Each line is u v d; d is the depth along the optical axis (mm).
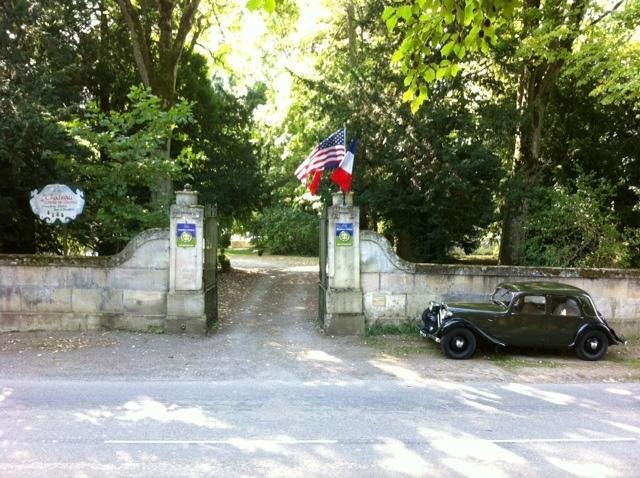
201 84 24641
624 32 13953
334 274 12672
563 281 13328
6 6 13859
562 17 16844
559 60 18875
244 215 26828
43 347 10930
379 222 21000
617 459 5766
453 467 5492
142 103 14477
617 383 9414
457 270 13070
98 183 14383
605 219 17031
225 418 6980
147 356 10406
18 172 13023
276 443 6094
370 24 19578
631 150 21047
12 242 15664
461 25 5902
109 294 12469
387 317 12992
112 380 8859
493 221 20484
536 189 17766
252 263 32250
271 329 13195
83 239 16656
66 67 14922
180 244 12289
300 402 7793
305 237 39000
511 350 11734
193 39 24438
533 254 17531
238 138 26406
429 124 17000
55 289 12414
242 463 5504
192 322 12289
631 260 17719
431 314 11781
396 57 6047
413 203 17359
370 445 6074
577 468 5520
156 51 21922
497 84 20062
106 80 20938
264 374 9438
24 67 14000
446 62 6051
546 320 10977
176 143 22922
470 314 10867
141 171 14344
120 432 6367
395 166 17359
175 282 12312
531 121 19516
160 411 7230
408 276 13023
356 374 9570
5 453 5648
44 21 15883
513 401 8086
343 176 12789
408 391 8539
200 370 9586
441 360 10703
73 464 5391
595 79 19172
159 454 5703
